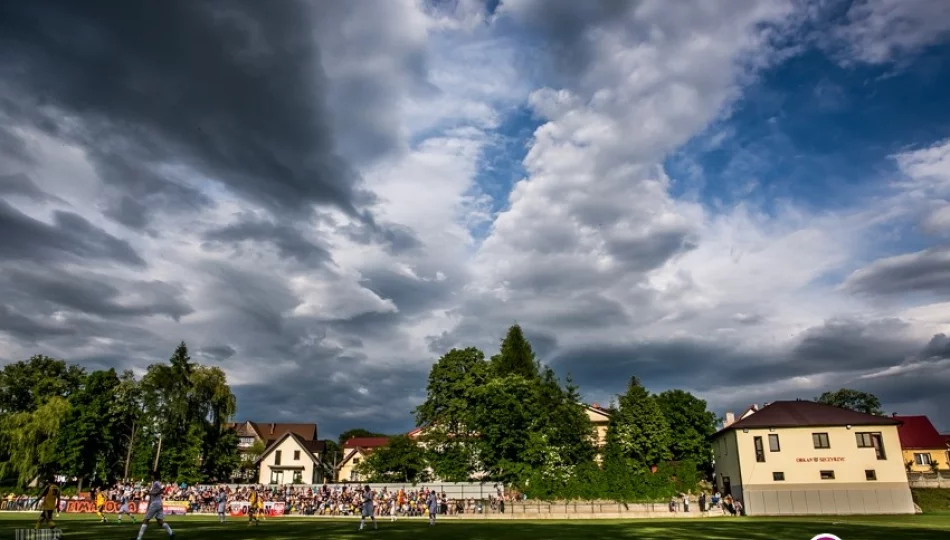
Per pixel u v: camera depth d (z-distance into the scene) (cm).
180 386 8719
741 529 3566
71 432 7906
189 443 8606
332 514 5991
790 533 3262
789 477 6506
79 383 9256
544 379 8200
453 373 8456
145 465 8444
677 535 3089
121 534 2741
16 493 7206
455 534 3042
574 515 5966
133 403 8750
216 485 7344
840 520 5000
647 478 6900
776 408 7081
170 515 5603
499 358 9825
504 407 7156
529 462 6912
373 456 7738
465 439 7788
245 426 14838
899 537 2983
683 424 9331
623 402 8788
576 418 7912
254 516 4238
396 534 2970
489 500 6119
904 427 10925
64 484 7725
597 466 7056
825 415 6762
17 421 7425
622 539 2802
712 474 9262
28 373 8900
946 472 7450
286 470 11162
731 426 6931
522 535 3020
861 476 6397
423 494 6419
